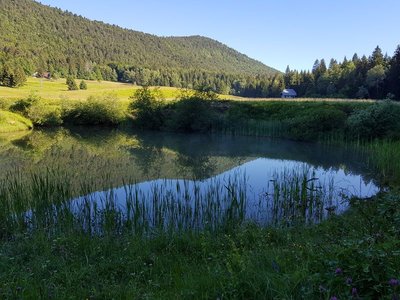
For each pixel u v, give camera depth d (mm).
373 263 4258
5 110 48406
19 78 94125
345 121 37344
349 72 96688
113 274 6230
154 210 11438
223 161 26484
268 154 30328
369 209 9828
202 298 4516
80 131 46875
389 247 4570
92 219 10523
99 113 51688
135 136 42969
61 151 30156
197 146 35062
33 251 7371
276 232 9070
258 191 16031
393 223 7023
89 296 5164
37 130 46156
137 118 50594
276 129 42500
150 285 5582
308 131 39062
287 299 4043
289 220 10977
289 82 127500
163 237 8461
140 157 27938
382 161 20344
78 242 7973
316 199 13203
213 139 40875
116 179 18906
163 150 32062
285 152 31391
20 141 35844
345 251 4590
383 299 3795
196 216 10781
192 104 46188
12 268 6160
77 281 5785
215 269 5504
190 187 16891
